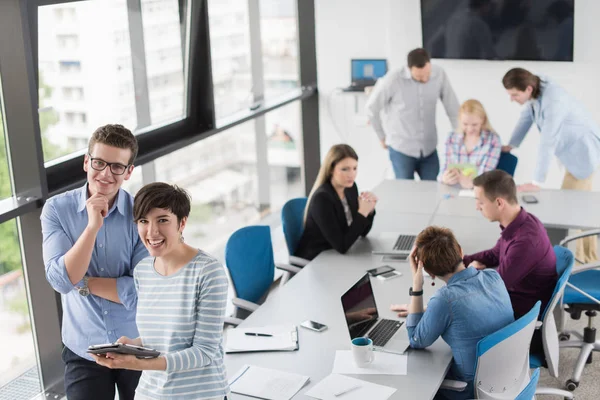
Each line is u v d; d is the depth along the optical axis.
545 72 6.39
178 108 4.99
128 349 2.31
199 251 2.48
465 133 5.58
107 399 2.95
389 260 4.26
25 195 3.57
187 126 5.05
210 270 2.42
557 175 6.57
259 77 6.11
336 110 7.06
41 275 3.73
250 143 5.99
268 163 6.36
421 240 3.19
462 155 5.61
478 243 4.40
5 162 3.52
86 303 2.90
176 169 5.06
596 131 5.32
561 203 5.00
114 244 2.90
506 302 3.17
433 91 6.07
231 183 5.78
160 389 2.46
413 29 6.65
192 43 4.93
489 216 3.83
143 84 4.57
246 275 4.13
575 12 6.12
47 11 3.63
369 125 7.01
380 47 6.80
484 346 2.92
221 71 5.45
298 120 7.04
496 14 6.32
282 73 6.58
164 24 4.70
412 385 2.92
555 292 3.46
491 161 5.53
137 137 4.53
